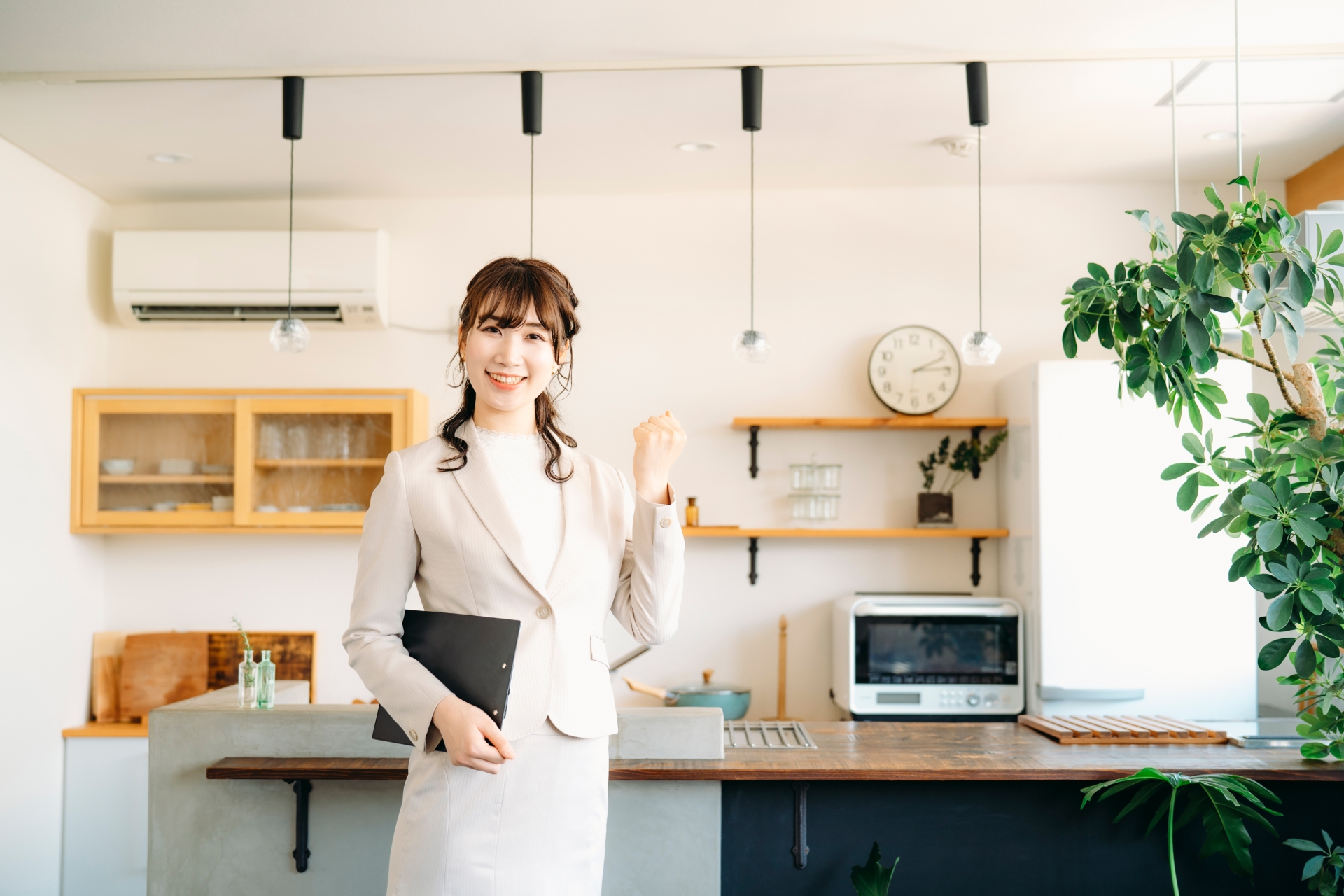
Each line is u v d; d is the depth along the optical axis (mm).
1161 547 3281
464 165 3604
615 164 3604
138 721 3688
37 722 3434
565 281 1488
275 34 2574
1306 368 2145
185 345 3955
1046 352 3828
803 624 3846
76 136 3281
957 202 3883
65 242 3672
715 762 2318
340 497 3623
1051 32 2582
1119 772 2252
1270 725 2715
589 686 1424
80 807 3555
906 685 3426
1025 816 2359
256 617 3889
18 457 3348
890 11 2479
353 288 3764
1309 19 2496
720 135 3322
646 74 2824
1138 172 3701
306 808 2320
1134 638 3270
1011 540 3629
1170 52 2664
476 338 1432
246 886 2332
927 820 2359
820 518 3719
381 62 2740
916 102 3043
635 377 3906
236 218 3975
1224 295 2014
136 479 3646
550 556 1439
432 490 1429
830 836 2357
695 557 3877
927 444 3857
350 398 3643
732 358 3900
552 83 2887
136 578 3902
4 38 2582
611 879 2295
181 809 2355
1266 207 2072
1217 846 2156
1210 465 2123
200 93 2938
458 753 1290
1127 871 2346
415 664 1377
